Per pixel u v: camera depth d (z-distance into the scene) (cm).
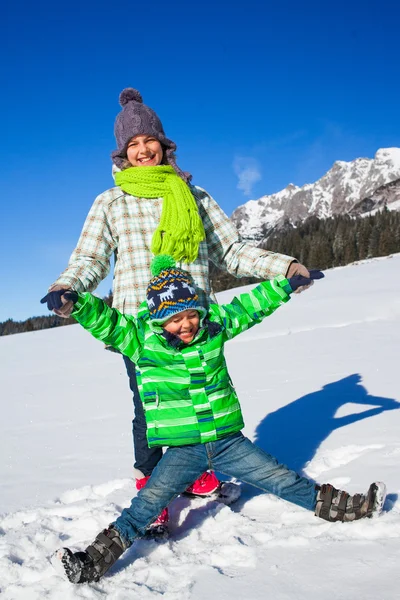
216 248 258
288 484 199
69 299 194
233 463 203
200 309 201
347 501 194
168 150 254
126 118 245
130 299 236
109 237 245
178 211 230
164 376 203
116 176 246
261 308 217
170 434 201
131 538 186
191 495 239
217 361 205
